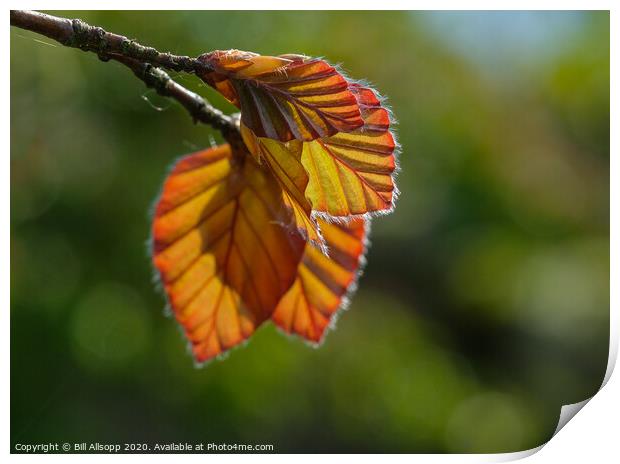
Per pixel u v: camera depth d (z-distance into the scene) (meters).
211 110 0.38
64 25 0.35
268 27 1.02
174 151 1.00
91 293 0.95
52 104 0.97
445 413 1.15
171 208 0.38
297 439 1.04
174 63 0.35
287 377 1.02
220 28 0.97
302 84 0.35
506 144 1.45
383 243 1.36
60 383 0.90
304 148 0.36
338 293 0.39
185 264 0.39
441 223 1.37
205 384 0.95
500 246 1.34
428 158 1.35
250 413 0.98
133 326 0.95
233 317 0.39
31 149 0.96
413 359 1.22
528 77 1.47
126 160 0.99
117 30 0.91
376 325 1.26
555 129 1.48
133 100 0.98
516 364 1.26
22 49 0.95
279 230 0.38
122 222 0.98
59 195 0.96
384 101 0.35
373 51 1.26
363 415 1.11
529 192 1.42
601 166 1.42
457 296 1.32
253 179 0.38
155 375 0.95
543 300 1.28
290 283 0.39
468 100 1.40
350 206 0.36
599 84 1.42
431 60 1.36
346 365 1.15
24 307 0.90
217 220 0.38
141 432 0.92
